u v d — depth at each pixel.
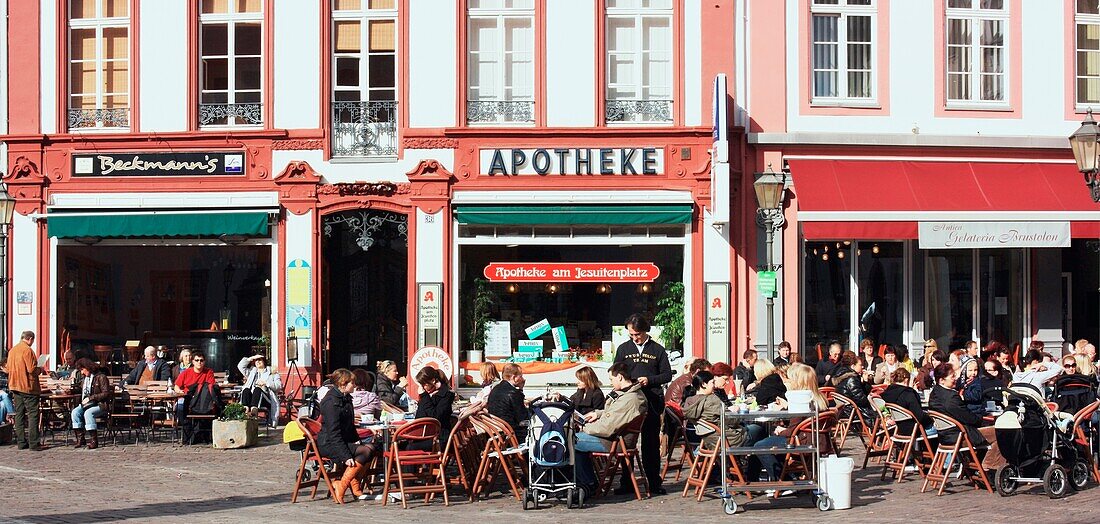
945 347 22.91
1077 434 14.18
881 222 21.47
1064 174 22.66
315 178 22.08
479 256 22.20
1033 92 22.95
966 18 22.92
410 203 22.11
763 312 22.08
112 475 15.76
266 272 22.31
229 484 14.97
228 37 22.52
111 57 22.73
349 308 22.38
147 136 22.27
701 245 22.00
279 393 21.25
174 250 22.48
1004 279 23.16
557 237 22.16
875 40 22.66
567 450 12.98
